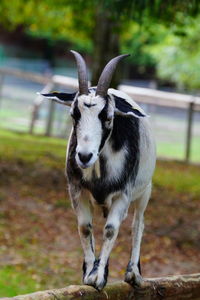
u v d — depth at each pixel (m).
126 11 11.36
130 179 5.48
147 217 12.80
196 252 11.30
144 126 5.74
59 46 41.81
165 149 23.05
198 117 26.31
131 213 13.05
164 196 14.39
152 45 29.59
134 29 22.81
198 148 23.77
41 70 39.38
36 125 25.05
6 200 12.85
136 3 11.02
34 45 41.41
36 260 10.10
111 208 5.45
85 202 5.53
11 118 25.72
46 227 11.72
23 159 16.36
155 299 5.91
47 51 41.91
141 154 5.62
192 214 13.28
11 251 10.36
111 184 5.34
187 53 27.27
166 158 20.44
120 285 5.64
